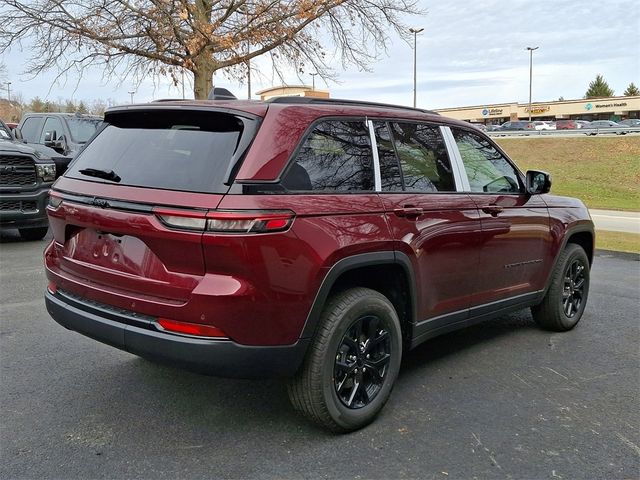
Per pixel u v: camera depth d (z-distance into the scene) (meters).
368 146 3.52
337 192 3.24
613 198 25.39
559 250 5.10
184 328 2.85
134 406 3.59
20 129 12.98
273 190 2.90
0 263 7.63
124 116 3.56
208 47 13.02
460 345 4.96
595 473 2.96
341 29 14.77
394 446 3.18
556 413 3.65
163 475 2.85
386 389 3.50
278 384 3.98
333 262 3.06
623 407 3.76
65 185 3.48
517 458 3.09
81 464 2.93
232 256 2.75
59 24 12.98
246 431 3.30
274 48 14.42
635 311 6.20
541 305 5.26
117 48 13.27
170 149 3.16
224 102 3.20
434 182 3.93
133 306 3.01
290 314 2.93
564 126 54.81
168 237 2.83
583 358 4.68
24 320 5.23
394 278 3.62
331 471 2.92
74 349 4.54
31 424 3.33
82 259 3.33
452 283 3.98
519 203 4.64
